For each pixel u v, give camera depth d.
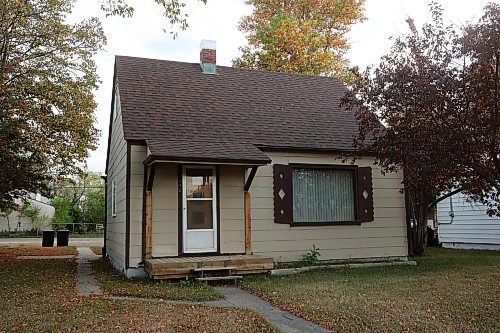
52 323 5.80
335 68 26.72
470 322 5.86
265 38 26.72
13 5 17.16
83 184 49.22
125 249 10.14
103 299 7.45
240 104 13.09
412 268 11.31
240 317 6.14
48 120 18.58
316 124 13.05
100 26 20.16
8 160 14.67
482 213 17.36
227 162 9.94
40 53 19.03
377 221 12.57
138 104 11.65
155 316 6.17
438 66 8.55
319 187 12.24
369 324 5.73
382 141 9.91
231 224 11.01
